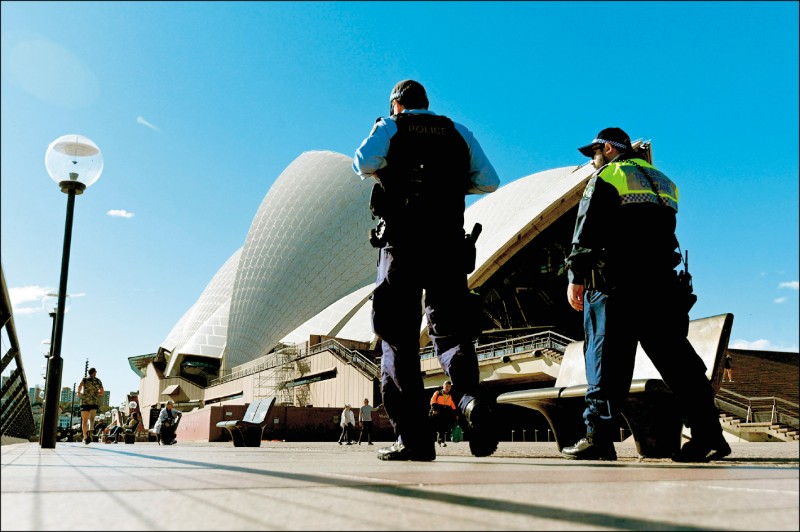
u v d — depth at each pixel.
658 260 2.95
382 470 2.18
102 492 1.38
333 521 0.98
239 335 56.56
